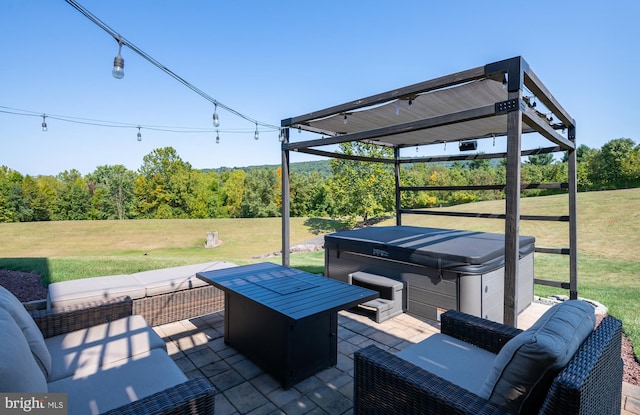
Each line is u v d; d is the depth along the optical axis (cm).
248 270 366
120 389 173
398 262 418
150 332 244
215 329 364
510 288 254
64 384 176
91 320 255
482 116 259
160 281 374
